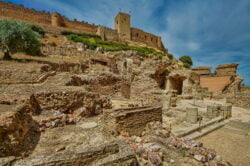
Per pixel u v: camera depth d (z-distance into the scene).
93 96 9.27
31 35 18.55
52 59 21.48
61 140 5.33
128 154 3.24
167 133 5.75
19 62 16.20
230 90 27.59
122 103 13.12
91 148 3.42
